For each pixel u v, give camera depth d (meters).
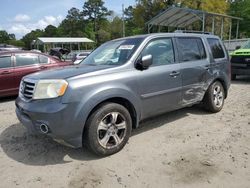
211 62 5.92
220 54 6.36
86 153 4.25
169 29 30.86
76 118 3.73
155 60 4.79
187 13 23.02
